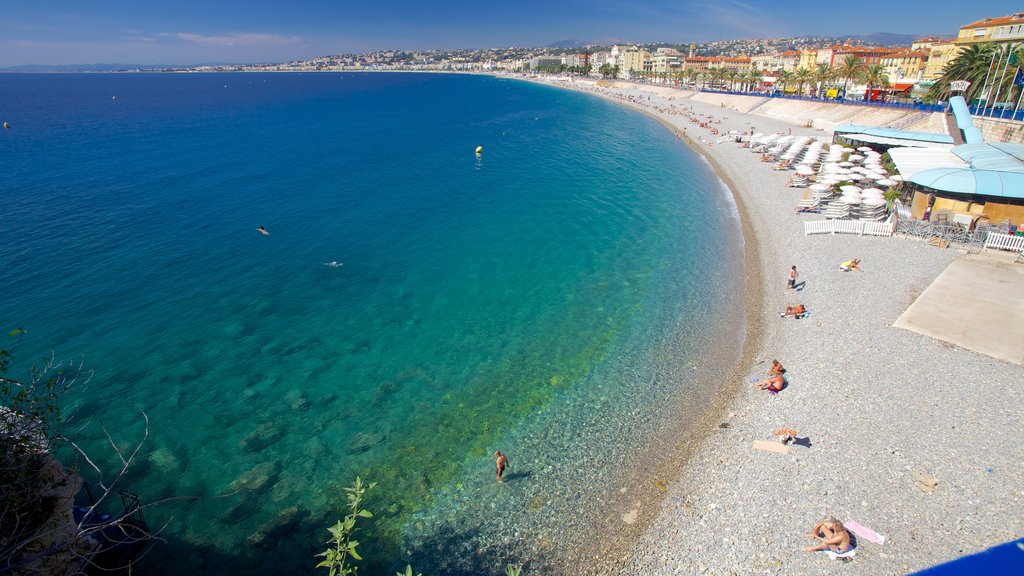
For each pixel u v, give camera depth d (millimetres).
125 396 20750
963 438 15680
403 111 146375
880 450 15602
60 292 29609
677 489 15719
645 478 16344
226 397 20797
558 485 16281
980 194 29109
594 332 25250
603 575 13320
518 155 75875
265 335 25484
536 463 17219
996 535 12617
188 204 48375
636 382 21203
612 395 20484
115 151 76938
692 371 21703
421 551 14227
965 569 5430
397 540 14570
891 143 53156
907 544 12672
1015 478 14133
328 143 87188
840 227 33781
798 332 23094
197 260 34812
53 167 64375
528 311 27656
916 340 20828
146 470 17031
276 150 79438
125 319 26797
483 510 15500
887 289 25406
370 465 17281
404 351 24078
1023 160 31875
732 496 14992
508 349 24047
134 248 36781
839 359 20391
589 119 120625
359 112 143625
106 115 134375
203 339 25047
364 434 18734
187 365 22922
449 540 14539
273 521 15211
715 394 20062
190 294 29766
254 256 35688
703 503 15000
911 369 19094
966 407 16922
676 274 31562
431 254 36219
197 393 21000
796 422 17406
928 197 33344
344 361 23297
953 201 31719
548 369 22391
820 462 15531
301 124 114562
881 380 18719
